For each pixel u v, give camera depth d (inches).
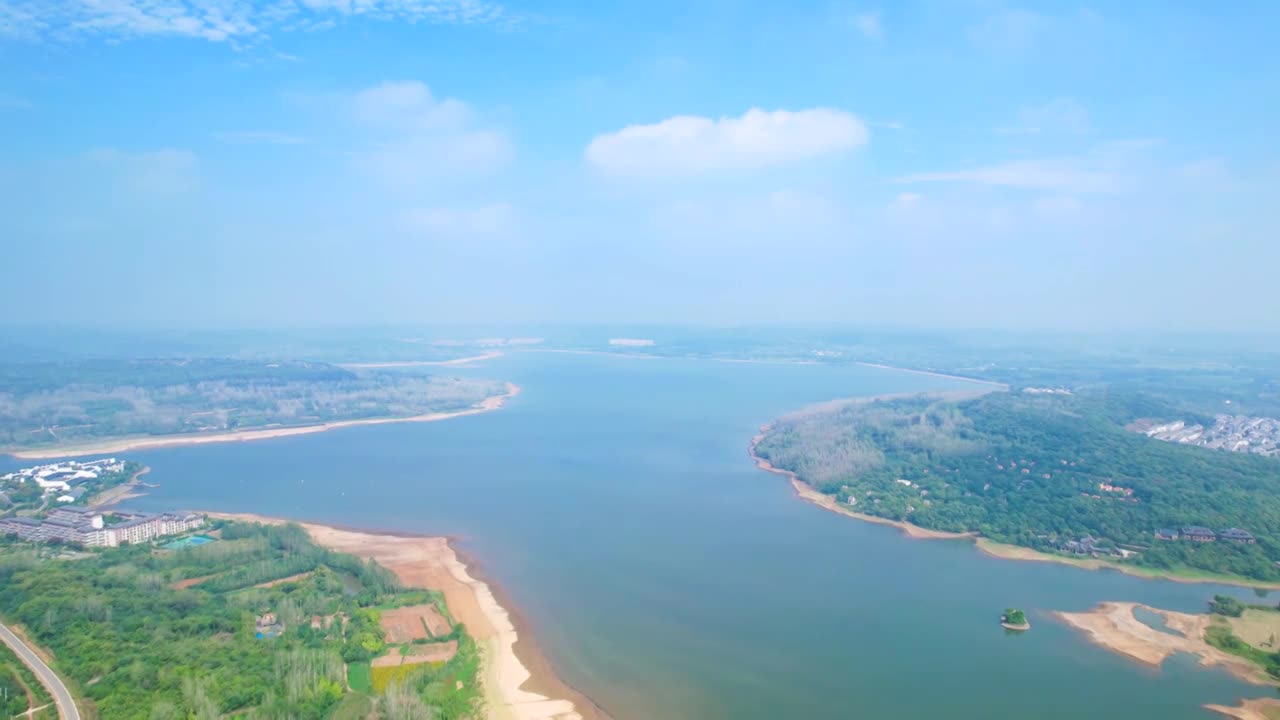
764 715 6412.4
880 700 6643.7
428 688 6520.7
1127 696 6717.5
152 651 6594.5
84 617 7190.0
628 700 6633.9
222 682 6186.0
